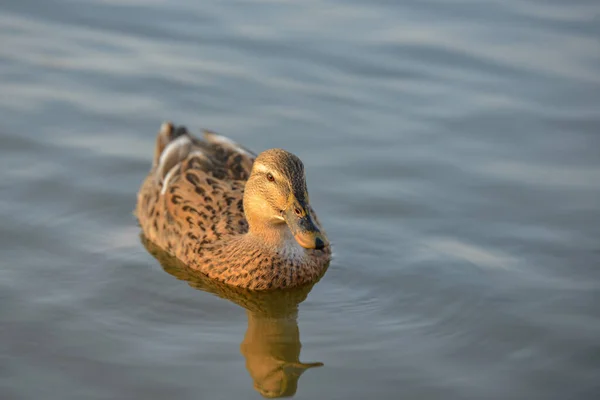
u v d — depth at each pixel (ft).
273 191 43.21
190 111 59.06
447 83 62.28
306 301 43.57
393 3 71.36
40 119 57.77
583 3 71.00
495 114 59.21
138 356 38.65
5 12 69.05
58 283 44.06
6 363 37.73
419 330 40.78
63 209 50.44
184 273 46.37
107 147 55.88
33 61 63.26
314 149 55.88
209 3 71.00
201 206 47.60
